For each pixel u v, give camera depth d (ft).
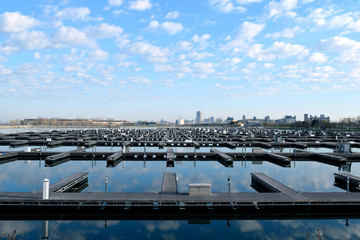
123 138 352.28
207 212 81.61
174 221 77.56
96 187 109.50
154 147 277.23
